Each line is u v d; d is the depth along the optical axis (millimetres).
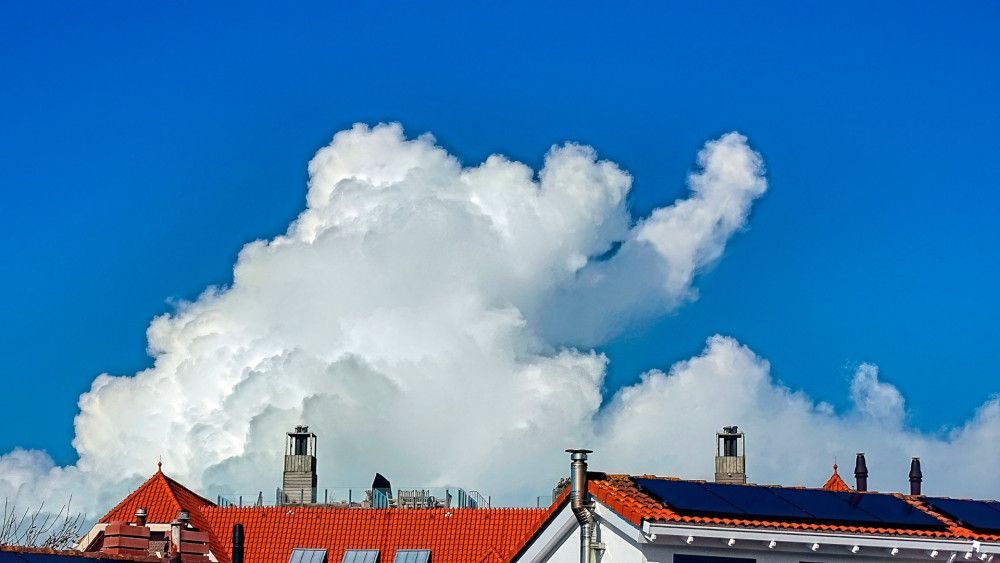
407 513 84750
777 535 42906
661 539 42312
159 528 75812
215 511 85312
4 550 38844
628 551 43375
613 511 43375
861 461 71625
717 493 45250
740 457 93312
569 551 46219
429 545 82750
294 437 96625
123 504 79062
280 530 84500
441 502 92750
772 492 46438
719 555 42938
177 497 81625
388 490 97875
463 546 82438
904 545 44406
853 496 47812
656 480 46031
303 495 95500
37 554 39375
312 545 83438
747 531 42656
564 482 50531
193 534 48312
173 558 44250
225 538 83625
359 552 82812
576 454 44906
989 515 48156
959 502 49281
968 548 45094
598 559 44000
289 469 96125
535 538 47219
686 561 42750
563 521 45844
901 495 49094
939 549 44875
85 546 53000
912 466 62812
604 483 44688
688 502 43625
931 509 47719
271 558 83062
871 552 44281
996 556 45406
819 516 44312
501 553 79938
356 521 84438
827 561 43875
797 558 43531
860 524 44281
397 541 83312
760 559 43188
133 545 45906
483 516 84000
